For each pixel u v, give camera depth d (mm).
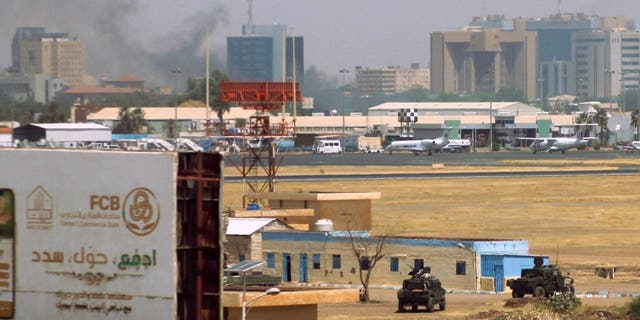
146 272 132875
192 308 132750
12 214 137375
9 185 137125
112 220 134125
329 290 166125
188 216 132875
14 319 137375
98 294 134750
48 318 136250
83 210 135125
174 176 131750
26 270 137250
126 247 133625
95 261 134875
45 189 136375
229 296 160625
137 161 132875
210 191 132750
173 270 131875
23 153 136750
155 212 132500
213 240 132500
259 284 179875
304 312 164500
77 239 135375
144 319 133125
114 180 133875
